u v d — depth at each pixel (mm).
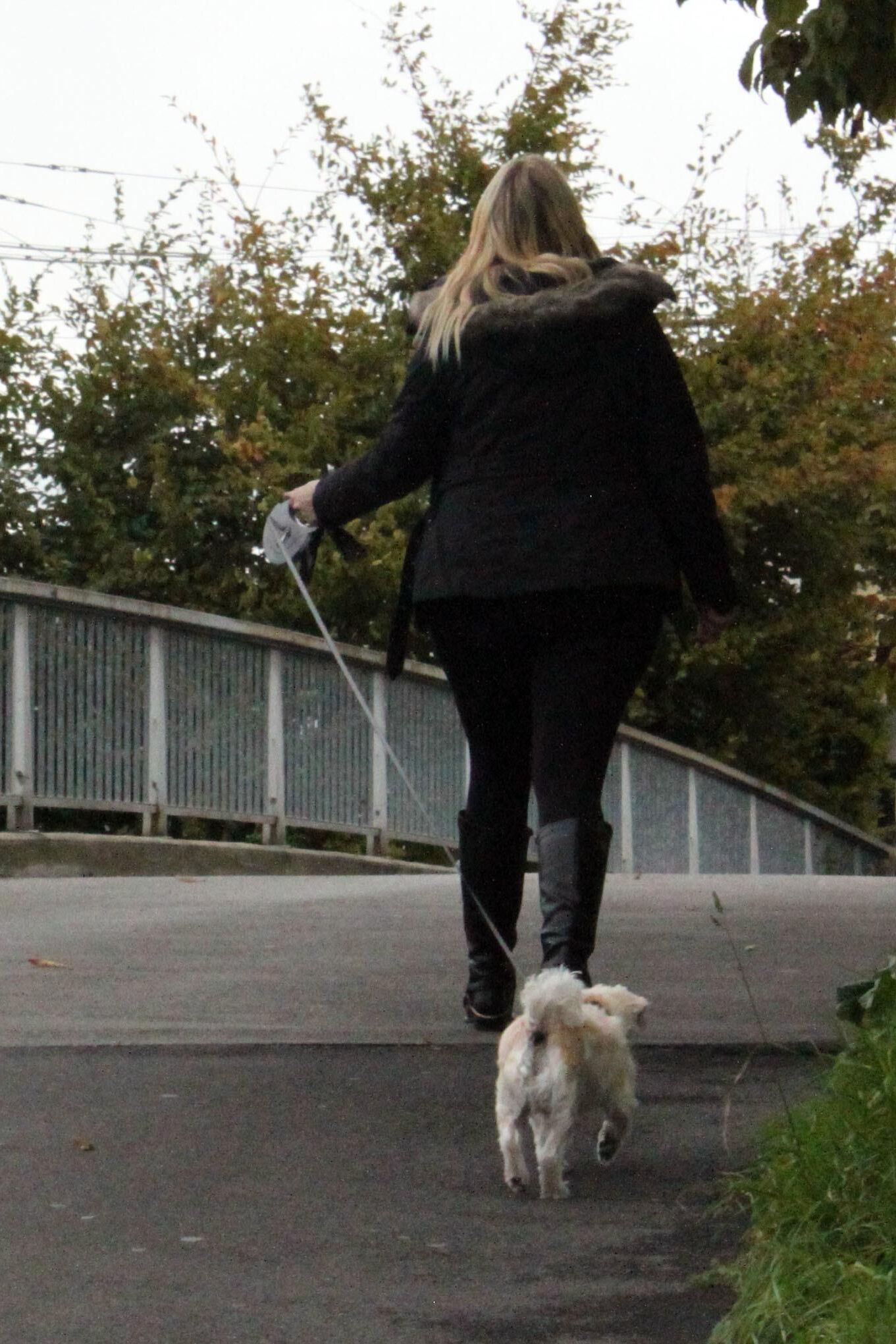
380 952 11500
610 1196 6234
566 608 7613
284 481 28859
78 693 19141
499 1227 5891
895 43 10414
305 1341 4891
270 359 30625
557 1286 5328
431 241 31500
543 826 7676
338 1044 8609
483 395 7621
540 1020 6156
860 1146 5602
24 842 18203
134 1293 5270
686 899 15391
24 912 13680
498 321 7539
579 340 7508
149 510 29625
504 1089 6281
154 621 20000
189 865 20312
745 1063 7426
